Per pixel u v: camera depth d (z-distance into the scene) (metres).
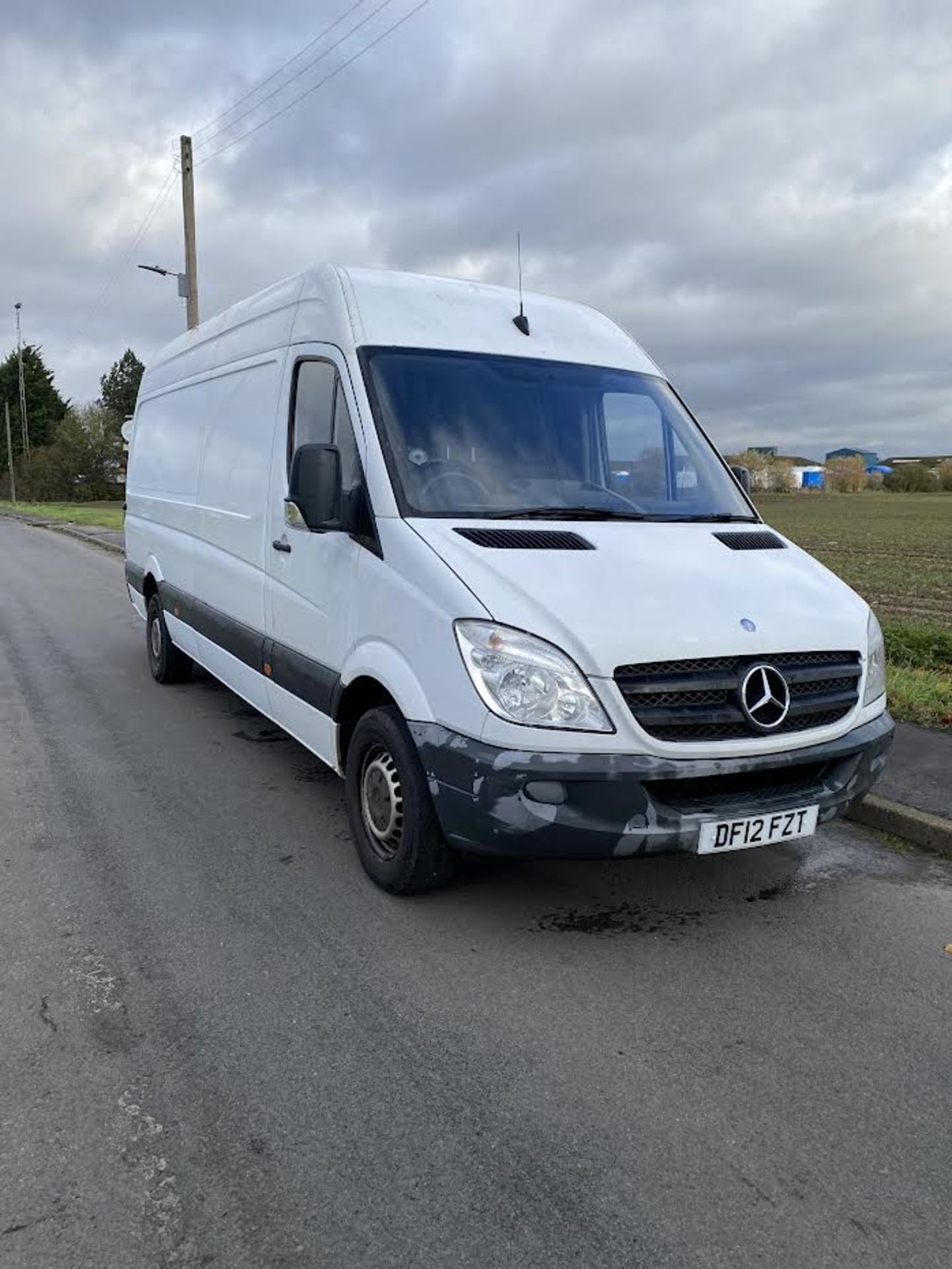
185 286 22.91
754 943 3.74
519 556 3.71
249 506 5.58
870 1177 2.48
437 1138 2.59
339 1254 2.20
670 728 3.41
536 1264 2.18
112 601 14.33
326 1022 3.15
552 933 3.79
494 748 3.36
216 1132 2.61
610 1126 2.66
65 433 73.69
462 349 4.62
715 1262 2.19
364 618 4.06
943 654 8.69
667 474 4.83
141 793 5.43
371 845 4.17
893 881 4.36
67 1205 2.34
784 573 4.15
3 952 3.58
